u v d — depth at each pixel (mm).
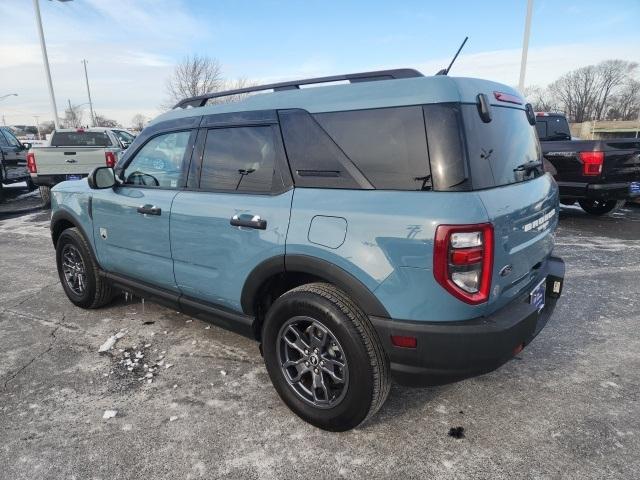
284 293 2725
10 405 2791
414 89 2225
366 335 2256
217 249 2852
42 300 4613
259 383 3006
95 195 3795
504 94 2604
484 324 2127
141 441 2449
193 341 3627
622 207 9266
